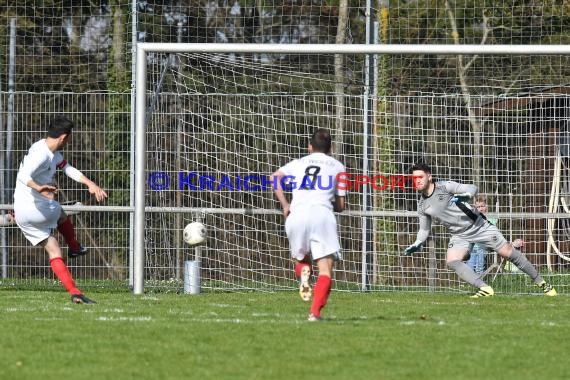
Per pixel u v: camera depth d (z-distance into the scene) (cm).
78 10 7381
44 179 3519
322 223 2878
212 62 5403
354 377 2092
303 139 4938
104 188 5128
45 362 2244
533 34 7050
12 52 5250
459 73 6656
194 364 2227
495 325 2966
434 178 5025
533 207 4919
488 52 4125
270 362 2255
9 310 3303
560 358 2364
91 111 5303
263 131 4734
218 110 4669
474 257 4803
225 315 3198
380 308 3541
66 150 5181
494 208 5006
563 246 5016
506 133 4712
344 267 4666
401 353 2392
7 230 4938
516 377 2119
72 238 3684
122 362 2247
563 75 6538
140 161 4141
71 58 7156
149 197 4541
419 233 4134
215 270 4656
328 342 2539
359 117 4725
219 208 4531
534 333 2781
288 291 4538
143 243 4188
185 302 3719
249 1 7456
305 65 6269
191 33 7262
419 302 3844
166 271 4541
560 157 4778
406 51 4134
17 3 7106
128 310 3334
